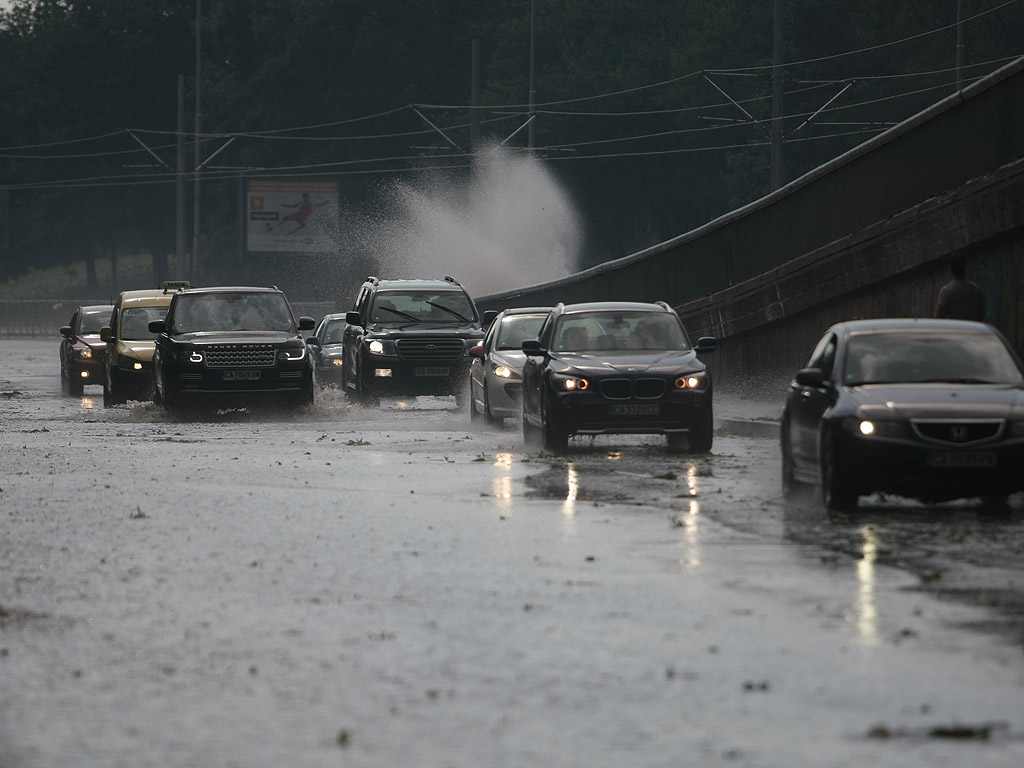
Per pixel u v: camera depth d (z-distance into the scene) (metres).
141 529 35.75
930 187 63.41
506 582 28.06
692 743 17.56
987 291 60.38
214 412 81.81
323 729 18.38
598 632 23.53
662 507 39.28
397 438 63.88
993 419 36.47
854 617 24.44
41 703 19.73
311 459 54.25
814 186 71.75
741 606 25.44
